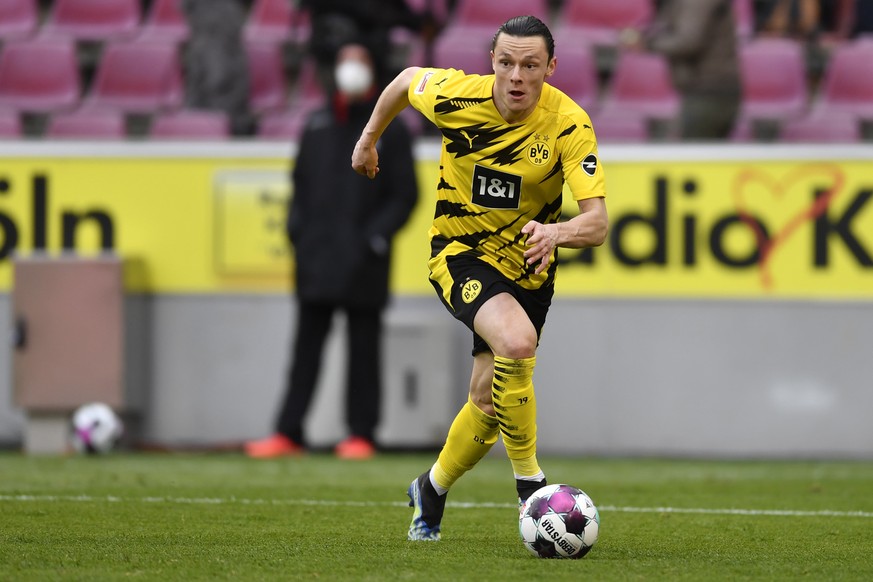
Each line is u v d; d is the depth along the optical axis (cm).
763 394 3338
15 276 3328
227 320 3462
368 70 3141
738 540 1861
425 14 3800
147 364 3469
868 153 3294
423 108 1686
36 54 4447
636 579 1464
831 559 1667
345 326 3238
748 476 2897
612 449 3378
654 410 3366
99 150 3456
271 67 4397
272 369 3456
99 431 3281
